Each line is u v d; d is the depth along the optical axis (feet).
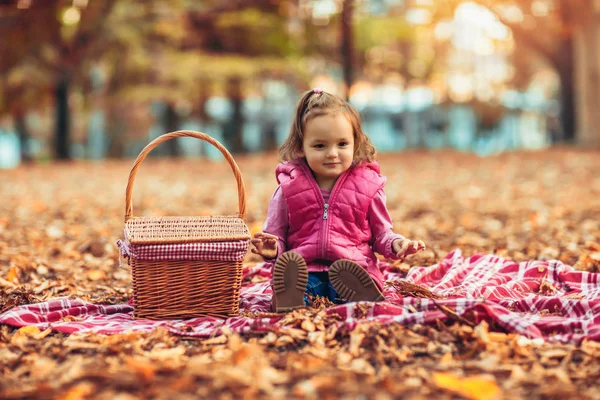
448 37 103.35
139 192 37.29
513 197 32.30
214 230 12.13
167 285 11.82
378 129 122.11
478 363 9.14
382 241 12.42
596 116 64.64
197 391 8.14
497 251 18.24
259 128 119.24
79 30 71.61
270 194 35.04
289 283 11.25
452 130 123.85
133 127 106.32
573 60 76.54
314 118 12.17
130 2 76.33
